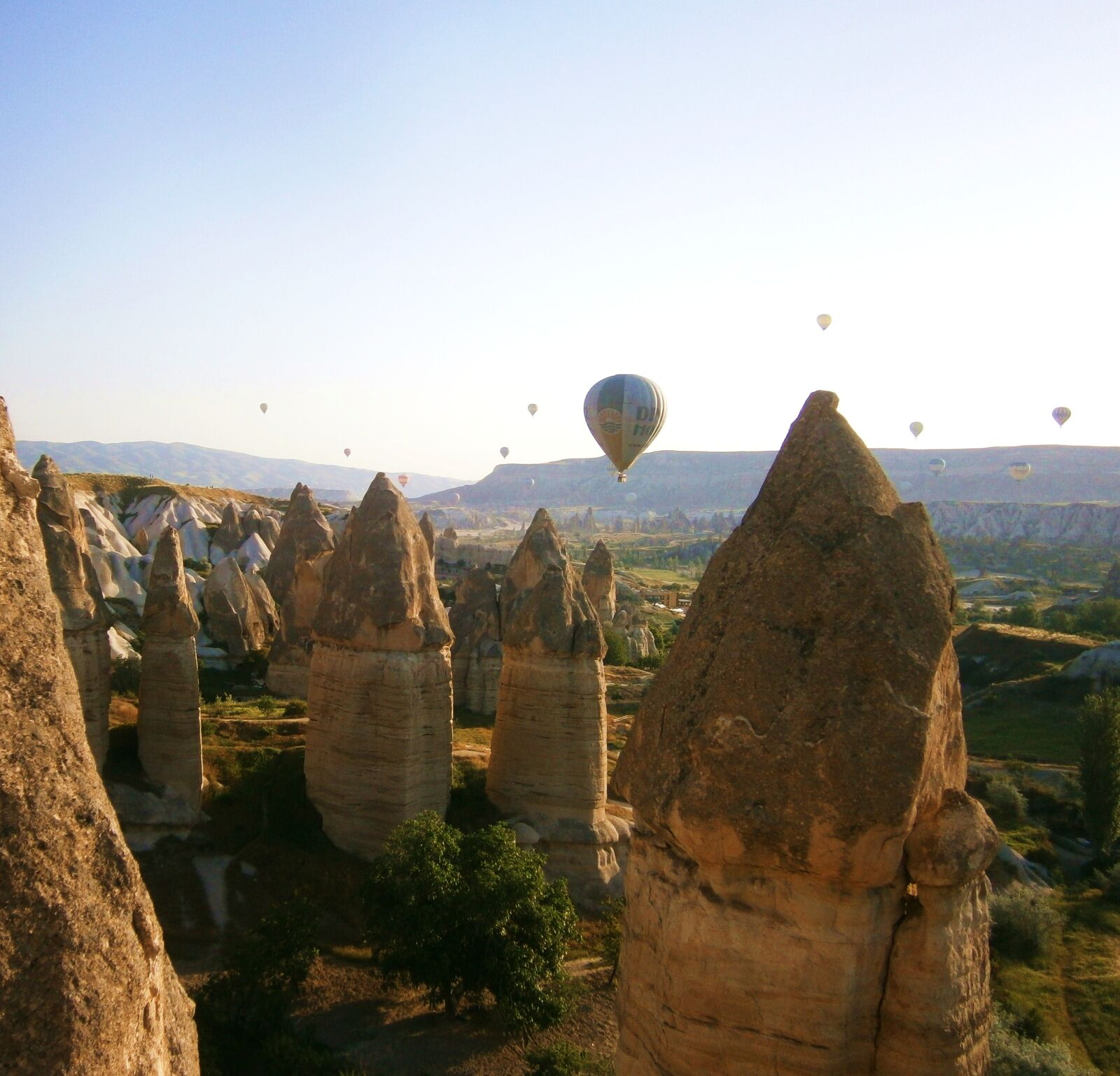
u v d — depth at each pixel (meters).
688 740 7.87
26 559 6.01
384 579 27.94
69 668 6.15
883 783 7.15
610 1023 23.67
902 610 7.56
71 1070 5.16
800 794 7.29
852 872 7.22
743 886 7.57
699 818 7.57
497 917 22.62
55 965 5.23
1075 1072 20.14
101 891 5.64
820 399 8.58
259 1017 20.91
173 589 27.61
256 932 22.50
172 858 25.88
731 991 7.50
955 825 7.35
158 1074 5.92
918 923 7.36
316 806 28.19
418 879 23.16
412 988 23.94
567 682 29.69
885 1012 7.38
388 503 28.75
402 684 27.52
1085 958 28.94
